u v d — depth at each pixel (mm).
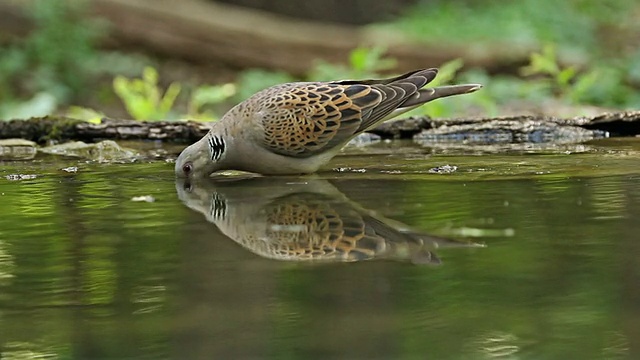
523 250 6746
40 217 8359
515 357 4934
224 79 30641
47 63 28750
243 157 10586
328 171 10898
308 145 10555
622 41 37625
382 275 6242
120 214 8398
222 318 5570
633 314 5512
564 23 37438
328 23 40469
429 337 5238
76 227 7895
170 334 5348
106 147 13070
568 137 13633
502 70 29484
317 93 10703
